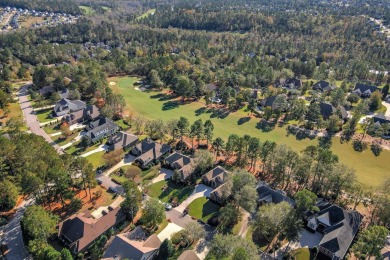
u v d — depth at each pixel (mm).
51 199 89812
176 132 123688
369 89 175750
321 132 133250
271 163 99312
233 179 87125
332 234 74438
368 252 66500
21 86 189000
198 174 102562
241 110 156125
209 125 119375
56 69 188250
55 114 147500
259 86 192000
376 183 100500
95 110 144250
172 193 94625
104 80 183375
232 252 64500
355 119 131250
